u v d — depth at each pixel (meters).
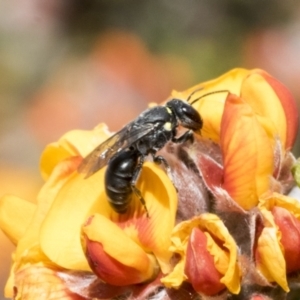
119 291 0.09
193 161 0.09
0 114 0.21
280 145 0.09
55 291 0.09
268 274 0.09
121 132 0.10
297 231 0.09
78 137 0.10
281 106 0.10
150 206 0.09
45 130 0.20
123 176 0.09
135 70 0.20
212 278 0.09
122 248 0.09
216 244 0.09
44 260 0.09
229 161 0.09
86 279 0.09
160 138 0.10
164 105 0.10
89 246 0.09
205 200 0.09
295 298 0.09
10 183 0.19
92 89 0.20
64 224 0.09
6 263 0.17
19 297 0.09
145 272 0.09
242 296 0.09
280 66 0.21
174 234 0.09
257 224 0.09
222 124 0.09
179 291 0.09
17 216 0.10
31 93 0.21
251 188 0.09
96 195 0.09
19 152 0.20
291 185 0.09
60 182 0.10
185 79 0.21
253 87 0.10
